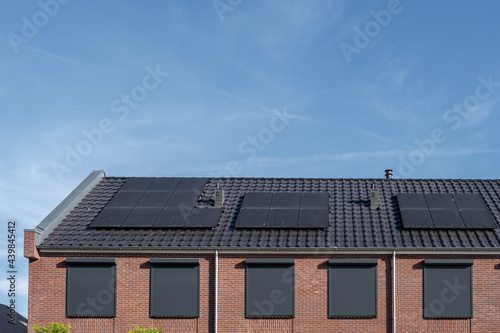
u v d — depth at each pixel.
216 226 22.67
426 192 25.31
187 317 21.44
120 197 24.55
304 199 24.00
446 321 21.05
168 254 21.72
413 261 21.38
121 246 21.58
